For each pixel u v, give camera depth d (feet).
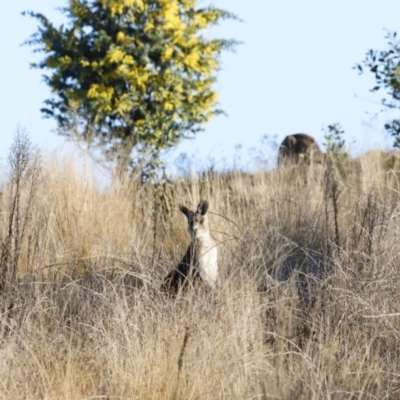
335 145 166.40
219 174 149.28
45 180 124.26
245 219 123.13
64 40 204.33
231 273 95.55
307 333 89.40
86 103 199.41
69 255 112.68
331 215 118.52
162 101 200.34
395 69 145.18
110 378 78.74
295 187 139.44
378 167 149.69
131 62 199.82
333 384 78.54
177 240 126.52
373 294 90.17
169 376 77.77
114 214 127.95
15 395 75.15
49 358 81.97
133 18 204.13
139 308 87.61
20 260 107.34
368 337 87.35
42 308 91.15
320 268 104.47
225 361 79.46
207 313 86.94
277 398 72.28
